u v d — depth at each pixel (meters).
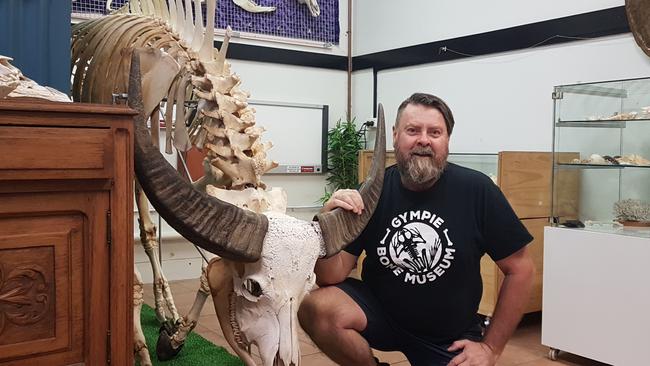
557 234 4.23
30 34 2.62
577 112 4.51
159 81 3.08
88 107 1.70
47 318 1.70
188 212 1.91
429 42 6.73
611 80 4.72
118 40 3.40
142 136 1.86
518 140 5.82
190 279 6.66
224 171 2.55
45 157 1.64
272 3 7.15
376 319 2.78
